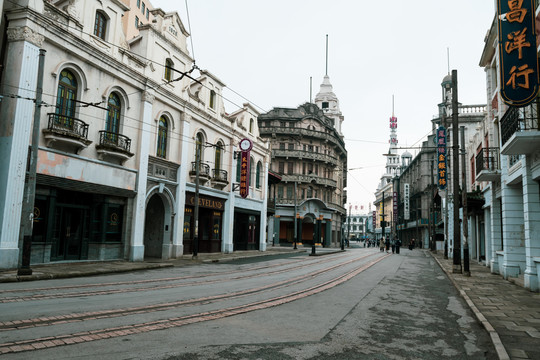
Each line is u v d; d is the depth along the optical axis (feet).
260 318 24.02
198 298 29.71
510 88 34.30
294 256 93.76
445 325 24.56
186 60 75.97
